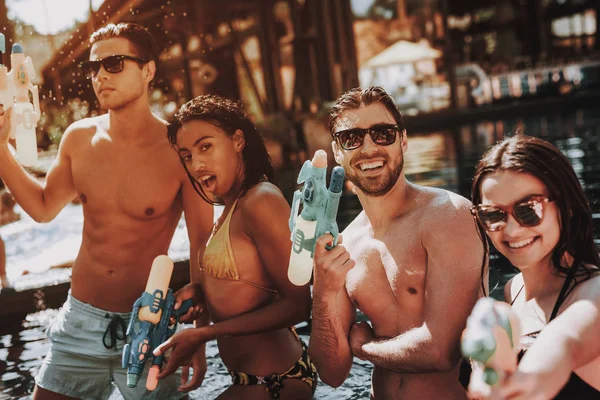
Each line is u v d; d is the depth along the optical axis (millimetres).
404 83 23703
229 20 19359
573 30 31906
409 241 2371
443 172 10086
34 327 4539
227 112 2717
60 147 3279
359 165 2377
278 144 15594
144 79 3090
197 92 17391
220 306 2748
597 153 10078
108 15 8000
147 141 3109
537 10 30734
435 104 23578
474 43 30438
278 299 2672
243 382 2725
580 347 1623
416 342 2268
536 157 1795
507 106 23203
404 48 23172
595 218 5094
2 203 8656
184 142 2719
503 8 30703
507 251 1849
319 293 2283
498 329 1485
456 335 2230
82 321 3090
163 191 3057
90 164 3135
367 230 2547
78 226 7699
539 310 1892
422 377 2379
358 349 2443
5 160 3168
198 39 17562
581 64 27016
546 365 1556
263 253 2633
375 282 2461
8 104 3049
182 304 2816
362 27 23469
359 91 2406
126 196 3045
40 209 3258
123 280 3068
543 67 28109
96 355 3053
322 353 2447
